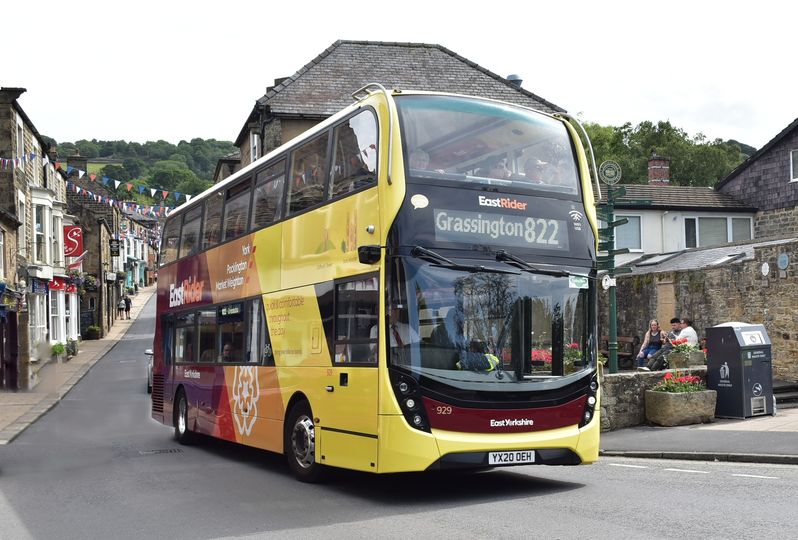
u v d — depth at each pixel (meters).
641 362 19.67
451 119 9.20
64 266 43.75
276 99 31.61
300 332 10.51
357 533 7.28
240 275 12.81
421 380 8.45
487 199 9.10
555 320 9.17
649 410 14.52
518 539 6.80
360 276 9.09
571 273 9.38
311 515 8.22
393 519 7.88
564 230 9.48
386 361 8.52
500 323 8.88
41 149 40.47
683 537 6.66
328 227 9.96
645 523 7.24
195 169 162.38
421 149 8.95
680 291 21.94
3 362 27.66
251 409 12.02
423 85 33.50
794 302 17.70
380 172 8.88
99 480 11.02
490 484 9.94
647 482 9.57
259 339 11.85
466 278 8.82
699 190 35.69
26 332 28.09
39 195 38.12
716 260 24.50
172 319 16.61
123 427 18.61
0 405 22.69
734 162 64.69
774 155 33.25
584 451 9.15
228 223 13.59
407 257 8.63
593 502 8.38
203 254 14.77
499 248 9.05
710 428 13.66
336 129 10.09
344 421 9.25
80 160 67.75
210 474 11.41
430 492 9.45
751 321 19.03
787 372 17.88
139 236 101.75
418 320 8.56
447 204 8.90
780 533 6.71
